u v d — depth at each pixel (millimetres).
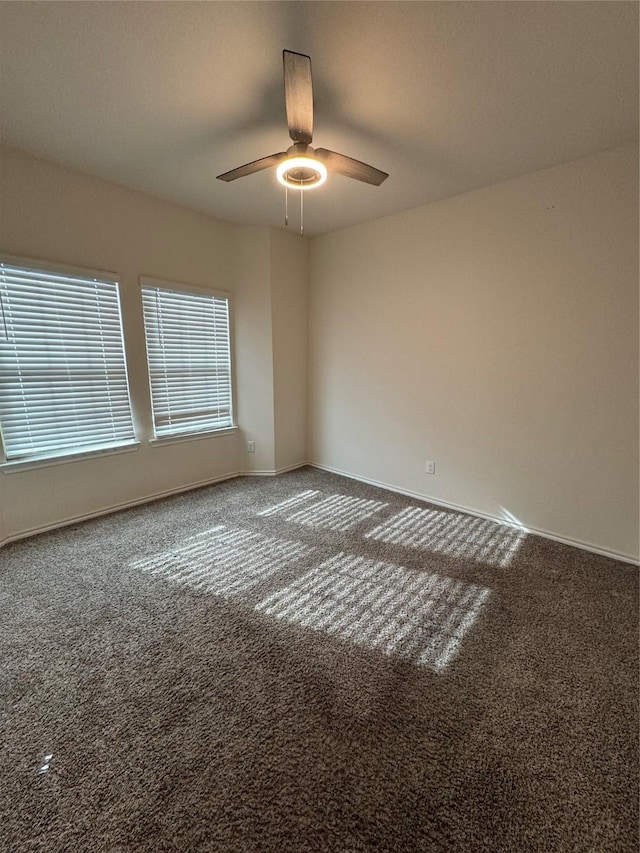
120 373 2994
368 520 2971
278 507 3211
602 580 2184
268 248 3592
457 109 1854
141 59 1543
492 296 2746
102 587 2088
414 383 3322
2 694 1423
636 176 2111
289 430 4137
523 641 1718
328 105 1830
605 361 2330
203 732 1284
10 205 2314
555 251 2430
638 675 1538
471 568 2309
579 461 2506
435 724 1321
